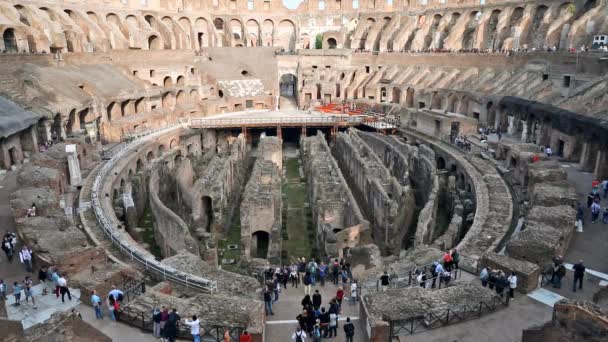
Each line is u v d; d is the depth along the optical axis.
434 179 43.72
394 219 35.62
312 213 43.75
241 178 57.19
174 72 87.12
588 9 72.62
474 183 41.41
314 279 26.31
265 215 35.81
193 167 57.69
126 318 20.38
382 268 27.36
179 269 24.95
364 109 83.12
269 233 36.34
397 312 20.05
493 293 21.44
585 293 22.91
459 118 60.47
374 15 105.62
